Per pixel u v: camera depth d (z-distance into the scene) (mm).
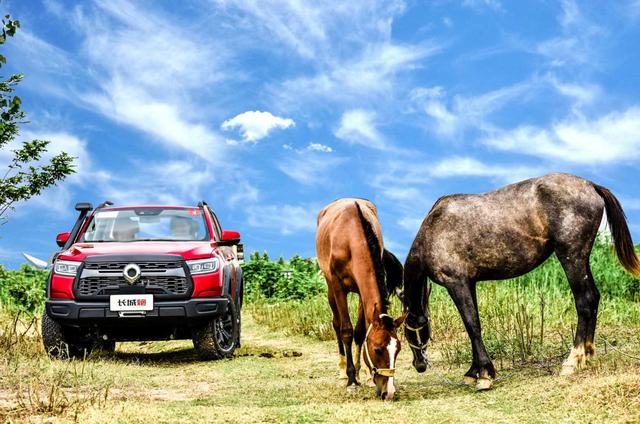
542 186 5812
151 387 6758
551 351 7328
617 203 5891
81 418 4598
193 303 8398
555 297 10977
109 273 8398
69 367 7250
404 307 6164
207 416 4730
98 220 9602
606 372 5441
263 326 14125
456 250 6039
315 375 7648
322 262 6602
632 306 10211
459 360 7715
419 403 5250
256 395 6250
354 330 6473
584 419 4379
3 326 10914
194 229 9555
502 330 8688
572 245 5684
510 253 5910
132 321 8328
